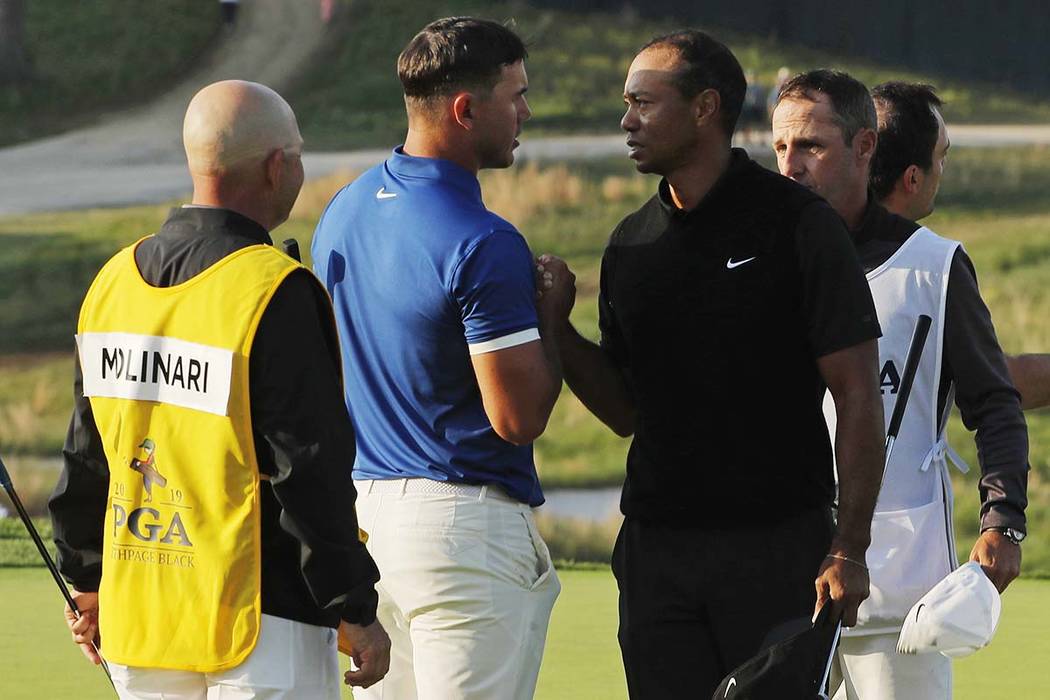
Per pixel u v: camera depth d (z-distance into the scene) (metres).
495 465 12.77
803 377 12.30
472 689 12.71
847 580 11.68
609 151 95.88
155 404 10.88
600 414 13.73
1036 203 80.12
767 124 97.00
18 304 72.25
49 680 20.03
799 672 11.30
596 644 22.81
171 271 10.95
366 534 11.65
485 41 12.76
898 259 13.26
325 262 13.23
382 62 131.25
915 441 13.22
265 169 11.09
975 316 13.13
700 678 12.70
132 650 11.02
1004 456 12.66
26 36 137.88
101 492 11.70
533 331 12.45
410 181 12.79
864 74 134.12
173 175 100.50
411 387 12.70
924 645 11.52
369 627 11.05
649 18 144.38
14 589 26.78
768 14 145.00
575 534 41.12
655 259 12.54
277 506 10.79
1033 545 38.41
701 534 12.56
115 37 138.88
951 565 13.38
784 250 12.05
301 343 10.60
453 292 12.34
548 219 79.44
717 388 12.32
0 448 54.38
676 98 12.31
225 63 134.12
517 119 12.99
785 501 12.34
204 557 10.77
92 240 81.81
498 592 12.76
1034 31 138.12
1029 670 21.36
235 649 10.70
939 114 14.95
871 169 14.76
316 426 10.54
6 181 99.38
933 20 140.75
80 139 115.12
